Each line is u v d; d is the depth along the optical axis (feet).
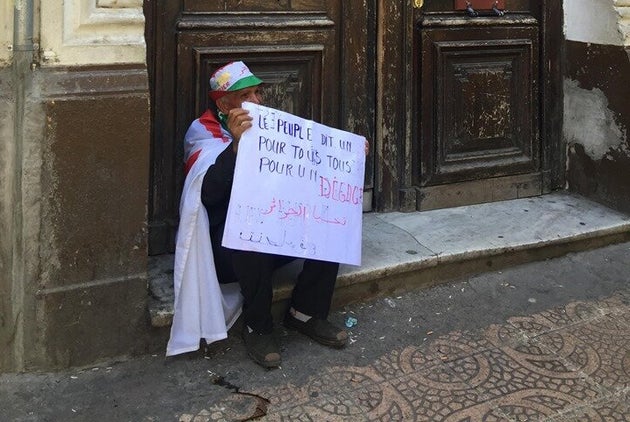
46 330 8.43
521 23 13.25
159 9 10.21
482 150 13.43
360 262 9.68
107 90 8.17
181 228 8.77
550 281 11.50
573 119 13.99
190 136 9.56
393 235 11.69
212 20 10.67
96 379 8.57
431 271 11.00
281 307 10.00
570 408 8.27
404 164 12.67
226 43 10.79
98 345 8.76
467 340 9.74
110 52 8.18
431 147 12.81
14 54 7.77
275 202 8.75
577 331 10.05
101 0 8.02
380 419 7.99
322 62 11.60
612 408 8.29
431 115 12.72
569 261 12.15
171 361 9.01
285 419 7.94
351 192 9.52
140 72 8.35
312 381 8.69
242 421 7.88
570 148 14.16
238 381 8.66
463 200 13.30
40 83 7.89
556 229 12.29
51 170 8.05
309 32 11.47
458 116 13.01
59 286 8.38
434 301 10.73
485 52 13.01
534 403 8.34
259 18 11.07
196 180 8.72
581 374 8.98
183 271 8.71
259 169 8.61
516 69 13.44
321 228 9.16
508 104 13.44
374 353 9.37
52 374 8.58
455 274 11.24
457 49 12.69
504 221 12.57
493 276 11.48
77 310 8.54
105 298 8.65
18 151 7.93
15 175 7.98
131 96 8.28
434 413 8.12
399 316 10.28
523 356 9.36
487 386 8.67
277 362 8.89
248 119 8.48
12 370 8.48
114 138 8.29
